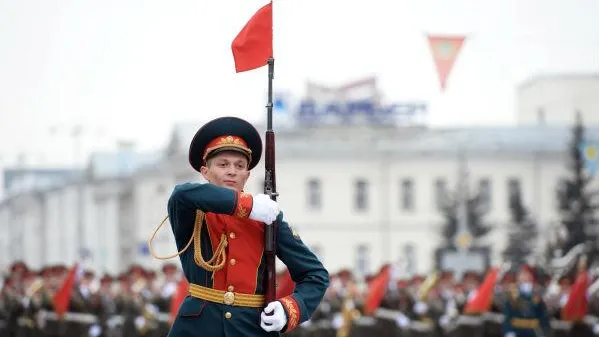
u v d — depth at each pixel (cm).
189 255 1728
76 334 6084
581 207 15450
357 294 7306
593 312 6750
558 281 6738
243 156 1761
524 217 17225
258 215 1678
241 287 1702
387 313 7106
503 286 6350
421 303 6988
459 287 7125
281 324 1683
